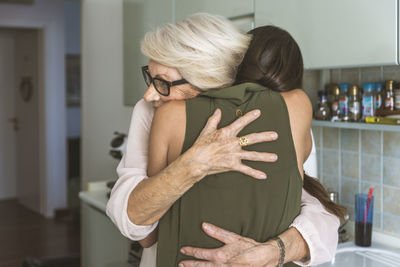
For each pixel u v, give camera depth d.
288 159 0.96
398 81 1.71
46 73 5.39
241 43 0.98
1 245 4.45
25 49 5.88
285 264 1.04
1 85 6.20
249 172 0.91
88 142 3.42
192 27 0.95
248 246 0.93
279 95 0.98
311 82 2.09
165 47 0.94
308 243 1.01
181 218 0.95
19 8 5.23
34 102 5.67
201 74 0.94
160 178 0.92
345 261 1.64
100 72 3.37
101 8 3.35
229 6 1.90
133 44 2.80
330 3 1.44
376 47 1.31
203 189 0.94
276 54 1.00
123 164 1.11
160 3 2.46
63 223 5.27
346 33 1.39
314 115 1.86
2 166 6.34
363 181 1.91
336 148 2.03
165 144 0.95
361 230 1.78
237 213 0.94
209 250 0.93
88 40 3.36
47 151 5.44
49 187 5.48
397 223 1.78
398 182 1.77
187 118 0.93
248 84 0.94
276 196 0.95
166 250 0.98
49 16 5.37
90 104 3.39
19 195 6.28
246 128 0.93
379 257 1.68
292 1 1.58
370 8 1.32
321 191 1.19
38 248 4.38
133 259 2.04
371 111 1.70
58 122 5.50
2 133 6.28
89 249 2.60
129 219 0.99
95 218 2.49
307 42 1.54
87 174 3.43
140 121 1.09
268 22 1.70
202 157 0.89
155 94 1.00
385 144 1.81
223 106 0.93
